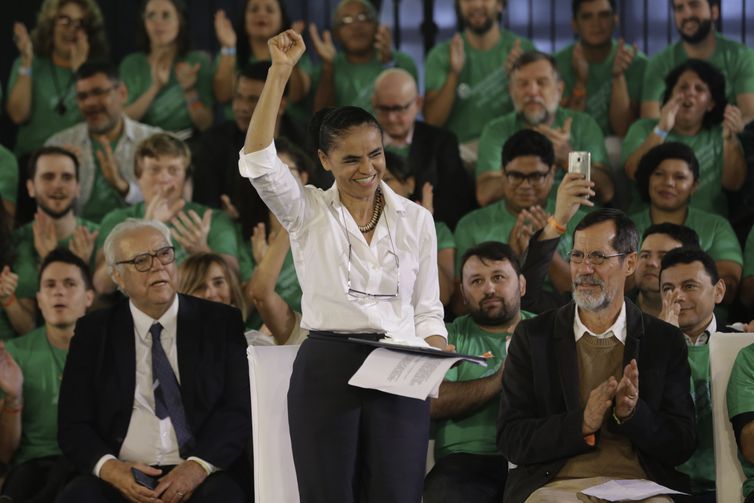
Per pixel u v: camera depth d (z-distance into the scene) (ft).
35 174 55.16
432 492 38.37
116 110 59.06
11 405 43.83
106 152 58.85
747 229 55.52
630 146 57.67
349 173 28.66
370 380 27.96
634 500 33.09
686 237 46.19
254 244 52.11
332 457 28.60
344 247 29.09
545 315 36.70
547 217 50.42
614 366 35.65
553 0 67.31
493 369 41.55
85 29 62.59
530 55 57.41
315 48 65.10
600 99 62.08
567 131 55.93
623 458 35.06
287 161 52.08
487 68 62.13
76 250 53.36
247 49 63.26
